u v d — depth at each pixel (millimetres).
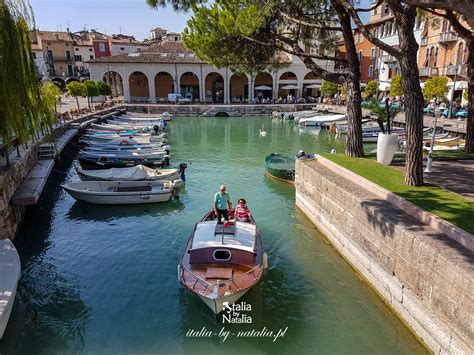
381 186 11242
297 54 15602
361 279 10516
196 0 15828
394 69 47312
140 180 18312
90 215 15789
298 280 10648
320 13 16875
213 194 18641
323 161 15156
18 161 14078
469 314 6520
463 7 5902
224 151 29984
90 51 77438
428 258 7562
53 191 18922
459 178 12680
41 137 20484
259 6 14938
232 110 54250
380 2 12734
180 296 10047
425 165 14836
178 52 60562
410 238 8133
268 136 37625
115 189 17859
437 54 39656
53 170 22500
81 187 17422
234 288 8766
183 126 44844
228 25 14922
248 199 17641
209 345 8352
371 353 7992
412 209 9250
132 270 11336
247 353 8117
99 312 9414
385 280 9227
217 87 64125
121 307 9609
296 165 16156
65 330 8797
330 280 10625
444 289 7129
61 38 74125
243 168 23938
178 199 17812
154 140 30391
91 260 11961
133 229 14383
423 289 7773
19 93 11836
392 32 47312
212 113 53875
